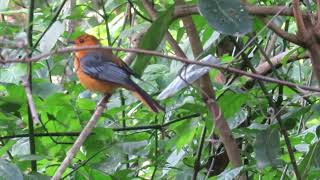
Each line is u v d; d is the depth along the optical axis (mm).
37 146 8492
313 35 5301
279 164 6973
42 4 8305
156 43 5039
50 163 8484
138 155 8117
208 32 7500
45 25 8438
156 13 6809
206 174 9344
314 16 5707
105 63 8945
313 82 8648
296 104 8008
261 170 7605
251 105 8039
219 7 4941
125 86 8680
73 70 10086
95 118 6566
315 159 6961
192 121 7922
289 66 9125
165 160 8500
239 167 7094
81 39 9453
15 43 5520
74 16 8508
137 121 9789
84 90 9531
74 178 8203
